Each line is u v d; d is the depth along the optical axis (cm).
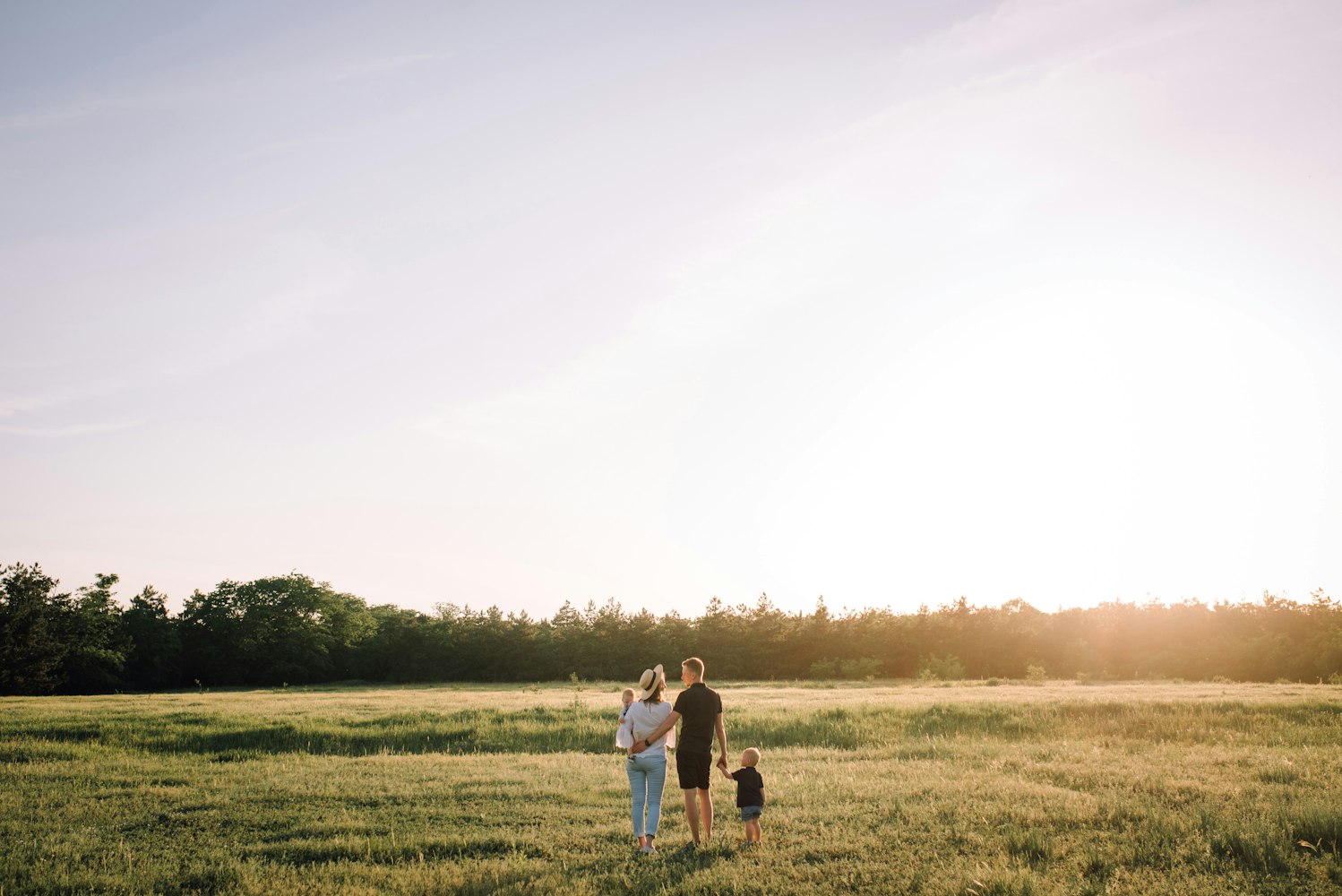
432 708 2692
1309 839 869
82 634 7800
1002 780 1259
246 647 8938
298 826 1024
